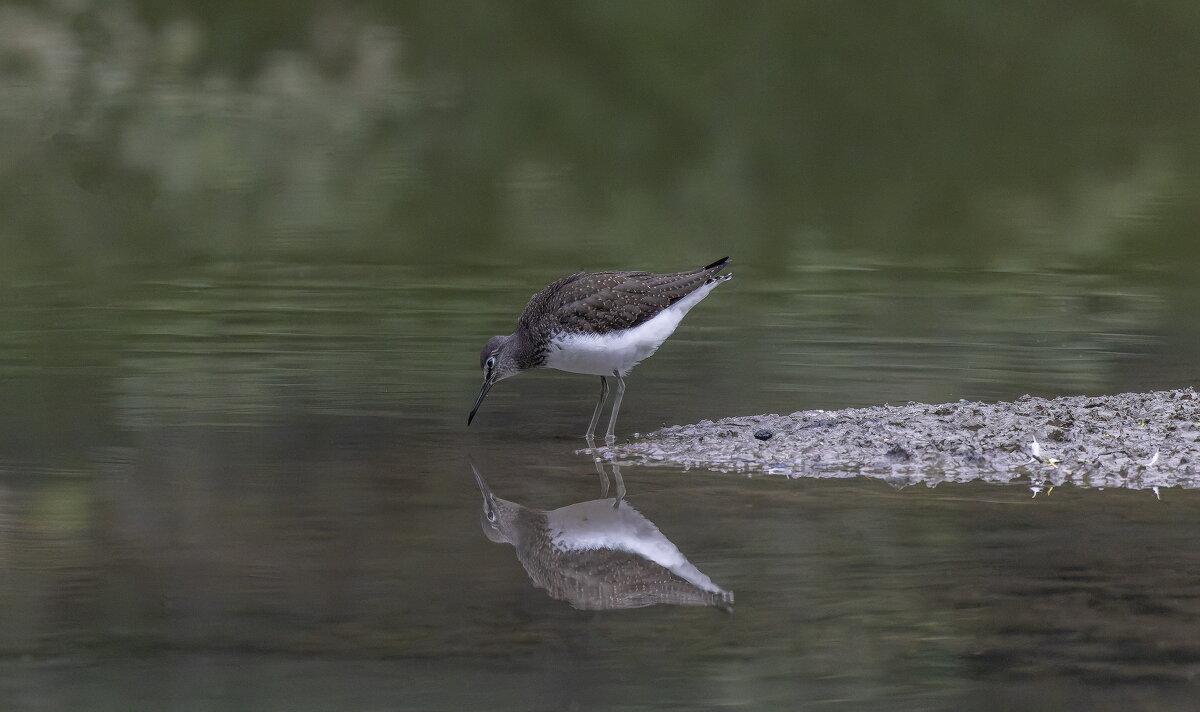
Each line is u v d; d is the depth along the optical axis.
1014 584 9.15
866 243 22.70
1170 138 29.58
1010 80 34.06
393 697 7.65
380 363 15.42
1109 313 18.11
